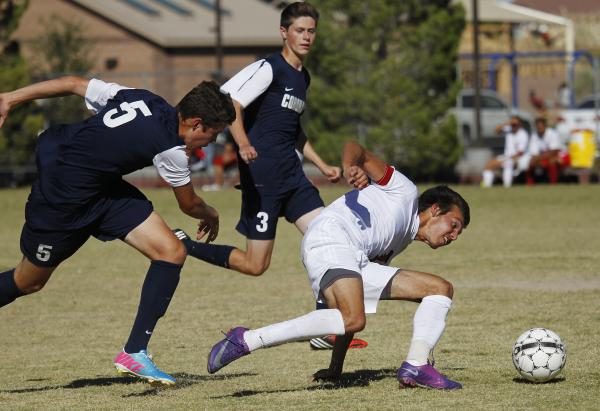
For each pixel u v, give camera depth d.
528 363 17.42
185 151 17.00
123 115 16.81
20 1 98.50
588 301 27.06
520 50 136.75
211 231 19.12
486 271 33.44
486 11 129.25
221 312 27.05
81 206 16.94
